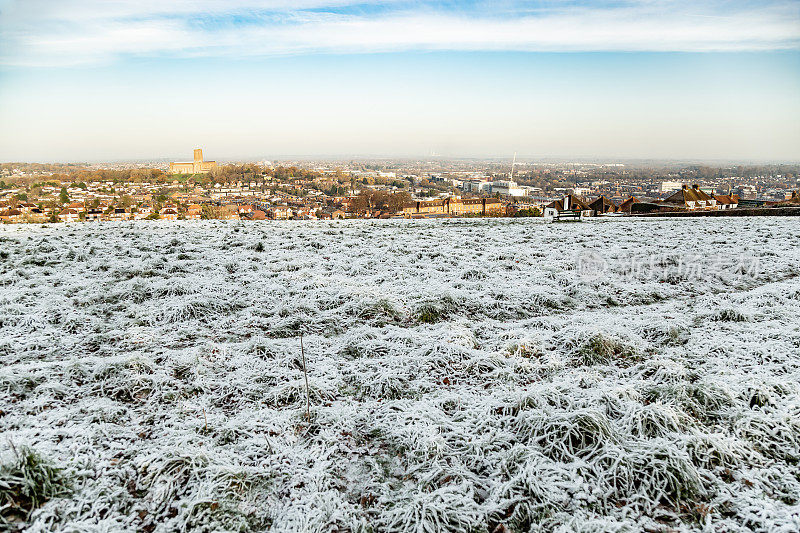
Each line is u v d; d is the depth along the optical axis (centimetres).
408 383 514
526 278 981
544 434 387
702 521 308
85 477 334
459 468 362
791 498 326
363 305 757
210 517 306
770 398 443
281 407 459
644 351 601
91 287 806
